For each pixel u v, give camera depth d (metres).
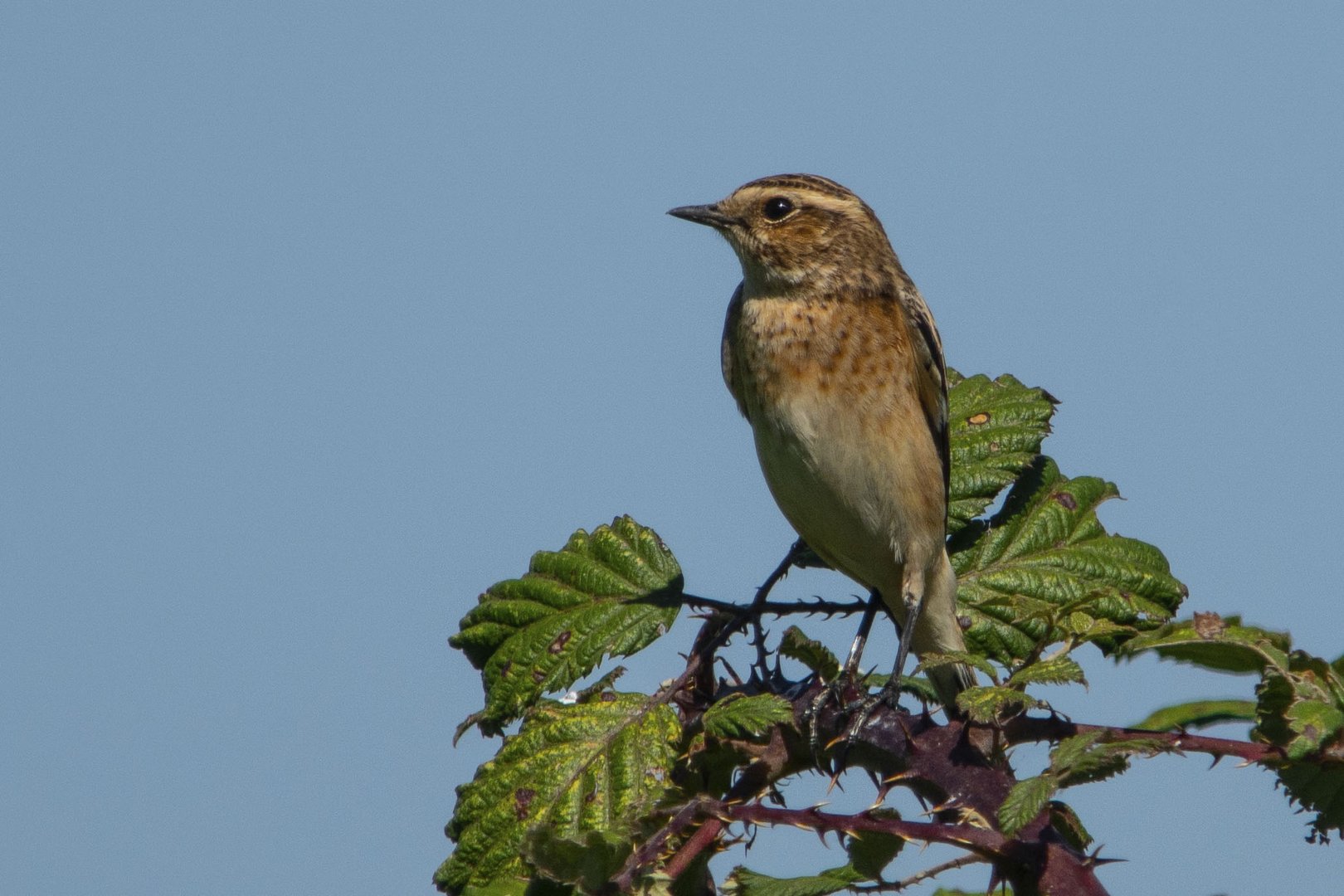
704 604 11.05
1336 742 7.34
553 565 11.48
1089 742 7.01
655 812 8.00
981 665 8.27
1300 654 7.89
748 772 8.61
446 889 9.27
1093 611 11.22
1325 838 7.59
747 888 8.59
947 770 7.64
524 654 10.98
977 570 11.95
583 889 7.40
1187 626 8.52
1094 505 12.22
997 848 6.93
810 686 8.70
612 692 9.99
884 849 7.51
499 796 9.48
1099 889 6.70
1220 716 9.48
